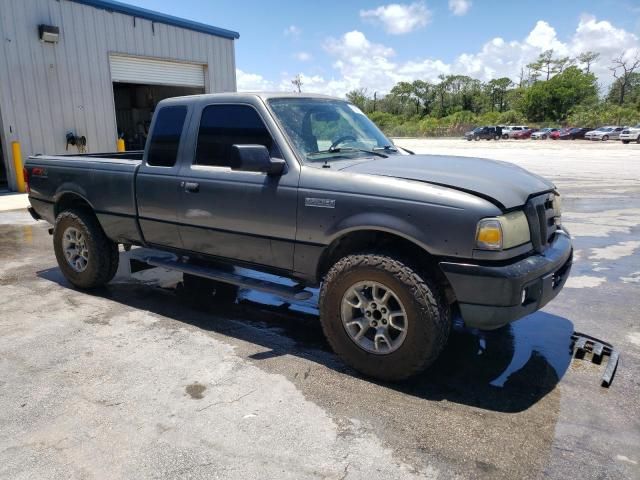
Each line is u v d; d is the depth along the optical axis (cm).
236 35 1811
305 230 374
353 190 351
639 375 364
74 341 420
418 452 277
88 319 470
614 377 361
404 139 7219
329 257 383
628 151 3406
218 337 430
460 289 319
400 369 340
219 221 423
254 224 402
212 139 432
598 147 4081
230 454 275
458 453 276
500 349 407
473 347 411
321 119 432
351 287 352
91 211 549
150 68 1563
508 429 298
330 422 304
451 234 317
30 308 498
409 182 339
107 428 299
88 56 1384
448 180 339
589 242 776
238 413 313
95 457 273
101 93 1427
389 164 383
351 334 359
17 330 443
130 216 492
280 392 339
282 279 575
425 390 343
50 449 280
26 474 260
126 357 391
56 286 570
